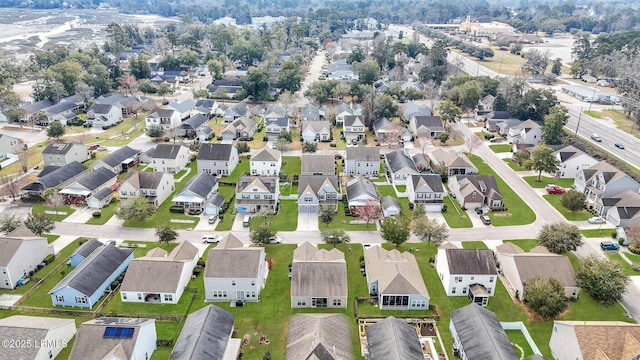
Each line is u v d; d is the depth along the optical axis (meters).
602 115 163.88
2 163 117.25
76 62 195.12
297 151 131.88
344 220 93.38
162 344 59.53
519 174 116.88
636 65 189.25
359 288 71.69
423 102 181.75
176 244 83.50
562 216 95.44
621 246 84.38
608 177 98.88
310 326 56.84
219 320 59.09
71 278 67.00
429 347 59.66
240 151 127.75
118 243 83.56
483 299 67.81
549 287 64.69
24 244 73.19
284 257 80.19
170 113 147.50
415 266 74.00
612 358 53.41
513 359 53.31
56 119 151.00
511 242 85.25
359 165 113.94
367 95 164.25
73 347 53.66
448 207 99.50
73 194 97.75
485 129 151.88
